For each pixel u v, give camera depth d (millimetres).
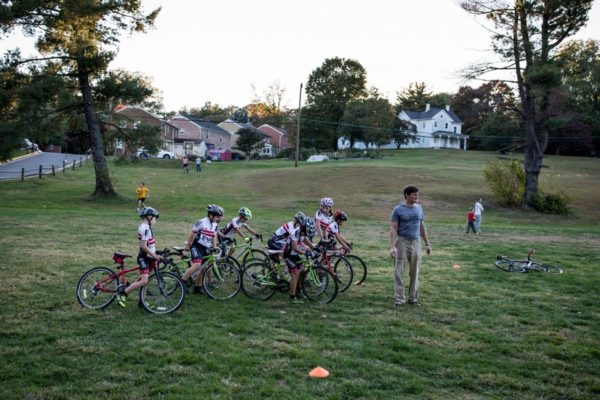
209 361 6418
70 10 27297
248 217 10688
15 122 28469
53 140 72000
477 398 5820
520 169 38438
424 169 55906
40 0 26391
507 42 35562
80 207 29625
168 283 8750
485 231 23172
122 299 8523
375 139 84938
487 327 8391
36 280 10133
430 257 15078
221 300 9422
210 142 100062
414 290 9672
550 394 5973
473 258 15000
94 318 8031
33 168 48094
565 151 85875
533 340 7789
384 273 12461
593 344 7664
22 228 17141
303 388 5805
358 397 5672
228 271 9805
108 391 5594
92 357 6473
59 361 6309
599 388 6121
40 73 29312
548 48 34594
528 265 13445
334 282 9688
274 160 81312
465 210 36312
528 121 37812
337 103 93250
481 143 97438
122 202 32438
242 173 55531
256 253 13609
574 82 38531
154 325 7777
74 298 9016
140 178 48375
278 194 40656
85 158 63062
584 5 33281
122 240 15508
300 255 9516
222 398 5453
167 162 64188
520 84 37219
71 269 11164
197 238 9430
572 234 22625
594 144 82000
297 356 6766
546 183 45594
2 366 6086
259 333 7652
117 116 34656
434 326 8367
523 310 9445
